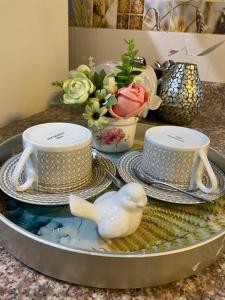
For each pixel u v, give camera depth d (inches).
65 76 32.8
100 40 36.0
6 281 12.0
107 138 21.6
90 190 16.9
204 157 16.8
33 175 16.3
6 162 19.1
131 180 18.3
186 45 33.3
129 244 14.0
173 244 14.1
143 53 35.1
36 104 29.4
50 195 16.3
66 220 15.4
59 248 11.8
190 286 12.3
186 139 18.0
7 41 23.8
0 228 13.5
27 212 15.9
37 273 12.6
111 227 13.6
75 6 35.1
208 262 13.2
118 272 11.8
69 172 16.4
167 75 29.3
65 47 31.7
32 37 26.5
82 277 12.1
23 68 26.4
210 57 33.1
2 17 22.7
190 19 32.1
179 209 17.0
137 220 14.3
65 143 15.9
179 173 17.4
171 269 12.1
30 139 16.0
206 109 34.8
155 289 12.2
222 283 12.5
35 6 25.8
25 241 12.4
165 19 32.8
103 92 19.7
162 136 18.3
